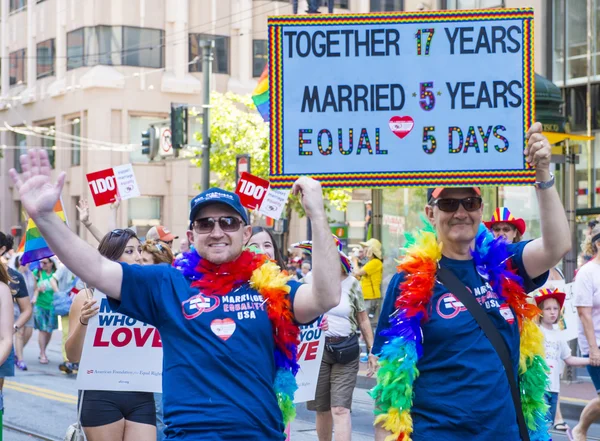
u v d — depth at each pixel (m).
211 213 4.14
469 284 4.30
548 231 4.26
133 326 5.95
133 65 35.88
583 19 16.16
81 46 36.25
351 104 4.50
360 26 4.50
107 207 35.25
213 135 28.86
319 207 3.90
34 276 16.69
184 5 36.53
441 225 4.39
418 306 4.19
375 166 4.50
